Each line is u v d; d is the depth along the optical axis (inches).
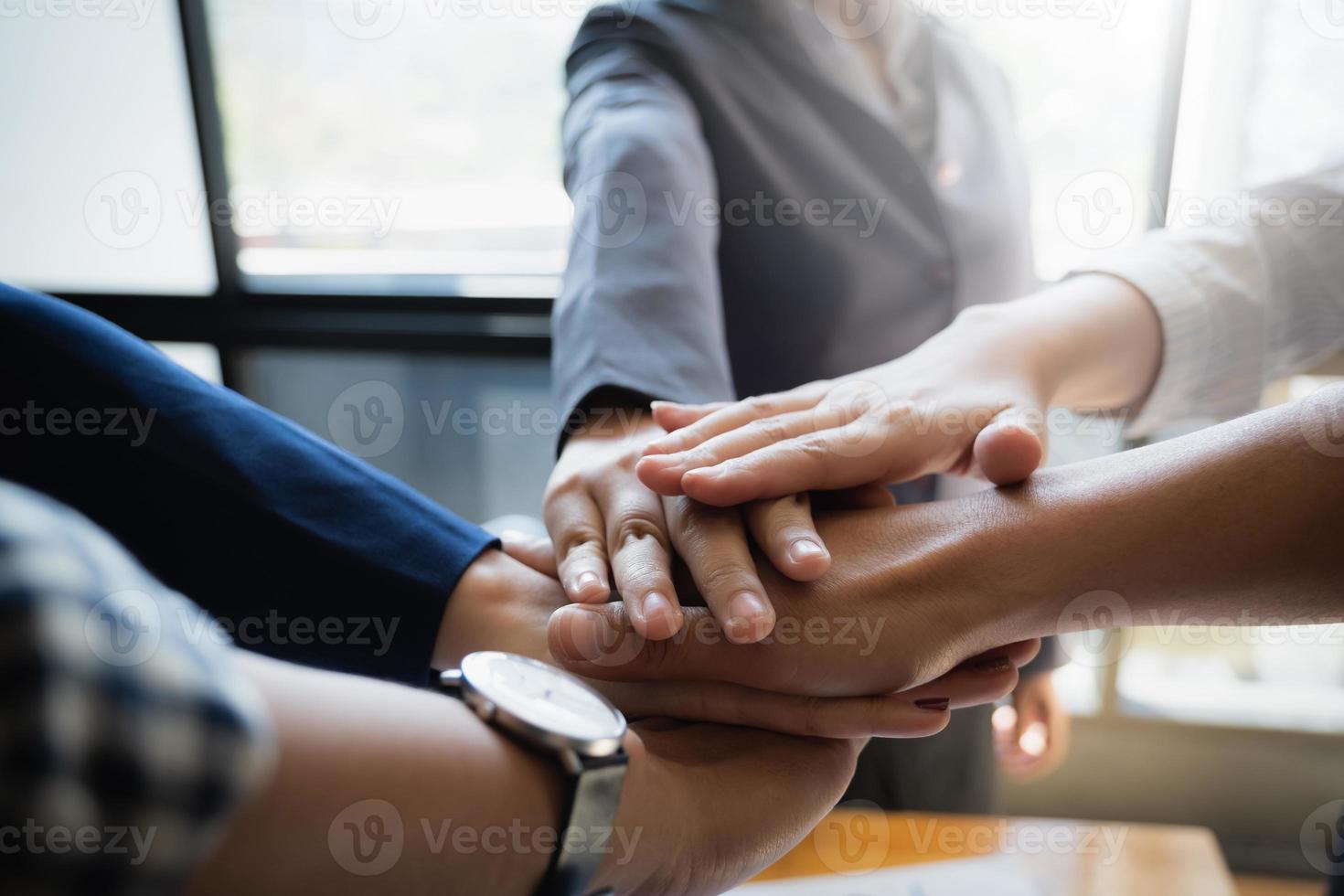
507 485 67.0
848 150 34.4
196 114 61.3
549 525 22.3
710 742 18.6
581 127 32.5
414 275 64.7
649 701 19.4
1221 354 26.6
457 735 12.2
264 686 10.6
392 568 21.0
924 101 37.3
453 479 67.0
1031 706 37.4
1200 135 51.1
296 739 10.4
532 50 59.6
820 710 18.9
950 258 34.7
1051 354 24.2
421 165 62.6
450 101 60.9
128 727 7.0
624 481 21.8
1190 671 63.2
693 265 28.3
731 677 18.9
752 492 19.5
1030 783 62.7
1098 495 19.2
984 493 20.3
